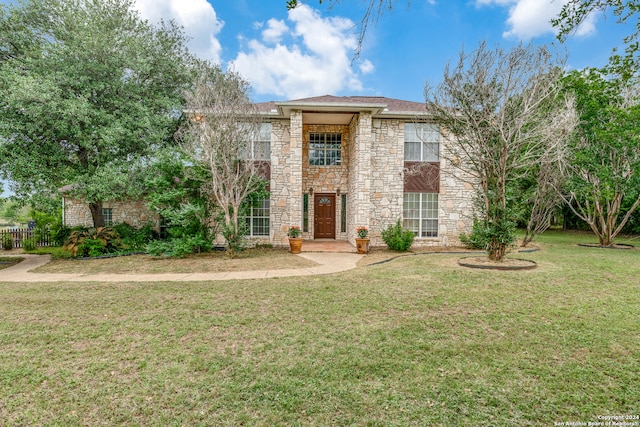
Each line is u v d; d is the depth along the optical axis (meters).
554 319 4.91
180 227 11.84
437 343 4.18
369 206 13.03
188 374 3.51
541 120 8.12
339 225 15.62
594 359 3.75
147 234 14.60
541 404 2.97
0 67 11.18
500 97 7.90
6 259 12.56
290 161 13.49
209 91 11.02
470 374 3.46
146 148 13.26
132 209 15.62
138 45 12.84
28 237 16.36
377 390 3.19
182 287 7.10
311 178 15.51
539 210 12.57
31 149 11.43
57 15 12.41
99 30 12.37
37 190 11.59
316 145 15.55
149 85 14.18
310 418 2.80
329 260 10.48
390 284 6.98
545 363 3.68
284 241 13.81
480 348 4.04
